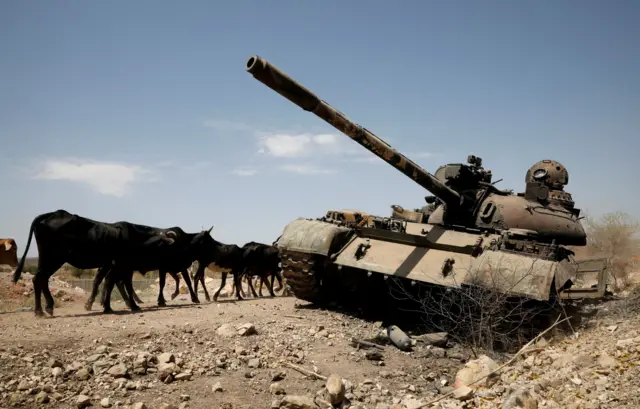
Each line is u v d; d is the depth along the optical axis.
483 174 13.43
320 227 13.05
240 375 7.66
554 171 14.39
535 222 12.57
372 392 7.27
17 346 7.94
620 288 17.56
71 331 9.20
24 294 14.44
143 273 13.13
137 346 8.51
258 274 17.05
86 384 6.79
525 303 10.13
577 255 15.15
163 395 6.66
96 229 11.37
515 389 6.50
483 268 10.45
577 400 5.85
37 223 10.73
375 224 13.40
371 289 12.63
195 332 9.70
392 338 10.04
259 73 7.97
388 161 10.55
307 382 7.53
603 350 7.60
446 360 9.30
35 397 6.27
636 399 5.49
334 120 9.30
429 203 15.16
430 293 11.18
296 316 12.10
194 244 14.49
